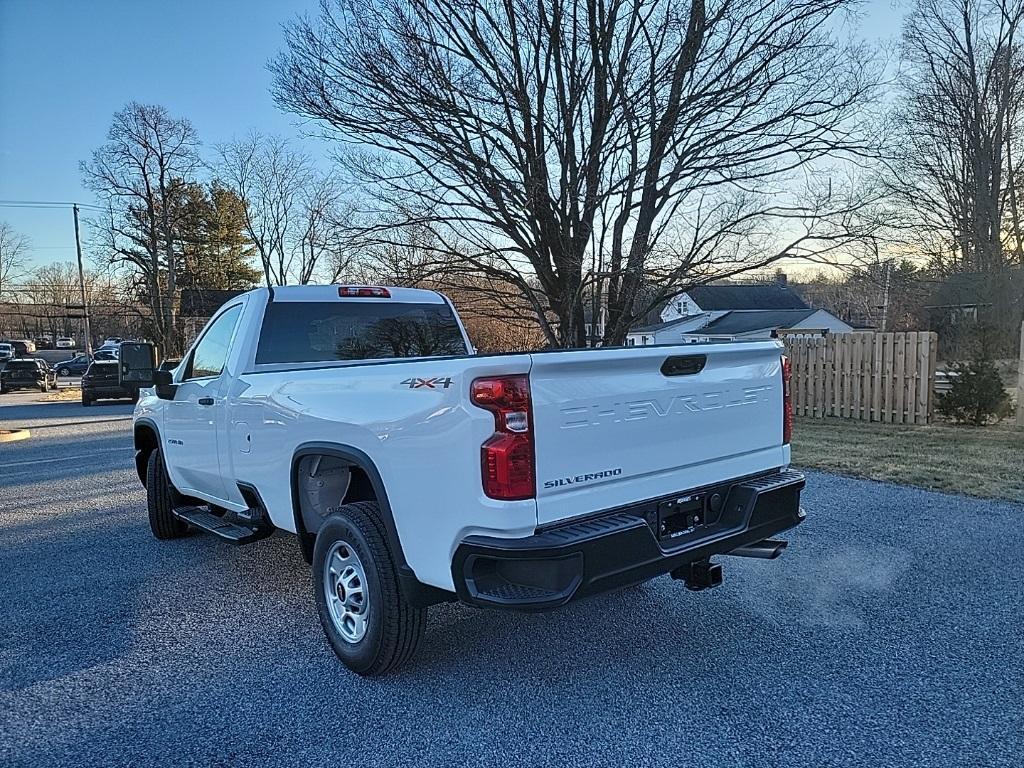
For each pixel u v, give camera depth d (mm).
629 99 10039
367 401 3330
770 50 9797
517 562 2850
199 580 5000
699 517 3553
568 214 10570
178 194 40719
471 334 14594
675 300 12945
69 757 2807
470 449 2838
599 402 3061
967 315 27078
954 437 10336
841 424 12039
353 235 11594
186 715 3127
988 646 3668
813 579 4730
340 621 3594
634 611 4250
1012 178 27797
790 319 46062
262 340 4648
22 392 33312
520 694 3268
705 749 2795
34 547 5914
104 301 63531
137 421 6219
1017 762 2664
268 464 4152
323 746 2871
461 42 10195
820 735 2875
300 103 10484
